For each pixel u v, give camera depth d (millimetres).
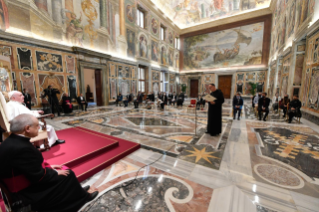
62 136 4457
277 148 3840
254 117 7977
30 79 7680
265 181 2486
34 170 1450
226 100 18484
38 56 7914
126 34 13398
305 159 3236
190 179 2570
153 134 4980
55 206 1634
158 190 2305
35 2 7645
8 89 3967
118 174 2742
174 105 13195
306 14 6816
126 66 13625
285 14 10180
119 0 12438
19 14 7109
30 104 7227
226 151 3668
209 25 19984
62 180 1701
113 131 5297
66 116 7988
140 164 3096
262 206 1973
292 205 1978
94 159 3131
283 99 8016
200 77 21516
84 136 4445
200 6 19297
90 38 10508
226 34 19406
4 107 2771
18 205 1446
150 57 16484
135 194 2223
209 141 4355
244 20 18094
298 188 2312
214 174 2703
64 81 9180
